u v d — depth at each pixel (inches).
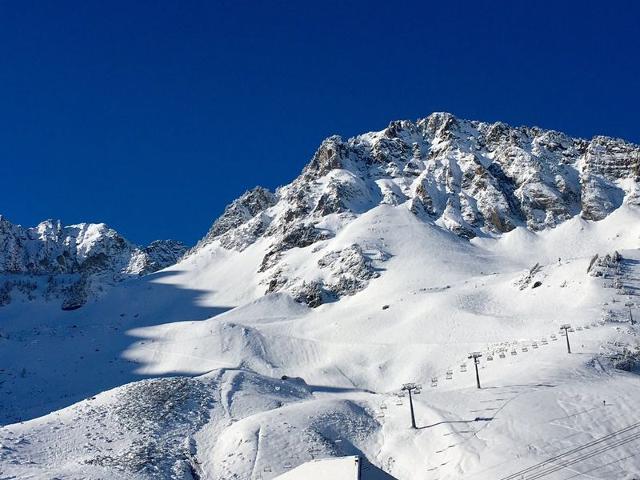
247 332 6815.9
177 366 6338.6
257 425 3294.8
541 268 6555.1
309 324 7219.5
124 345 7165.4
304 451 3041.3
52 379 6555.1
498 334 5334.6
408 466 2913.4
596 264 5935.0
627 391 3125.0
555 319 5128.0
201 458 3154.5
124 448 3201.3
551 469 2506.2
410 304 6756.9
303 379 5477.4
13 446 3189.0
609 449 2605.8
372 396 3966.5
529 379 3516.2
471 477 2588.6
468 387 3678.6
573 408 3006.9
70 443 3272.6
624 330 4303.6
